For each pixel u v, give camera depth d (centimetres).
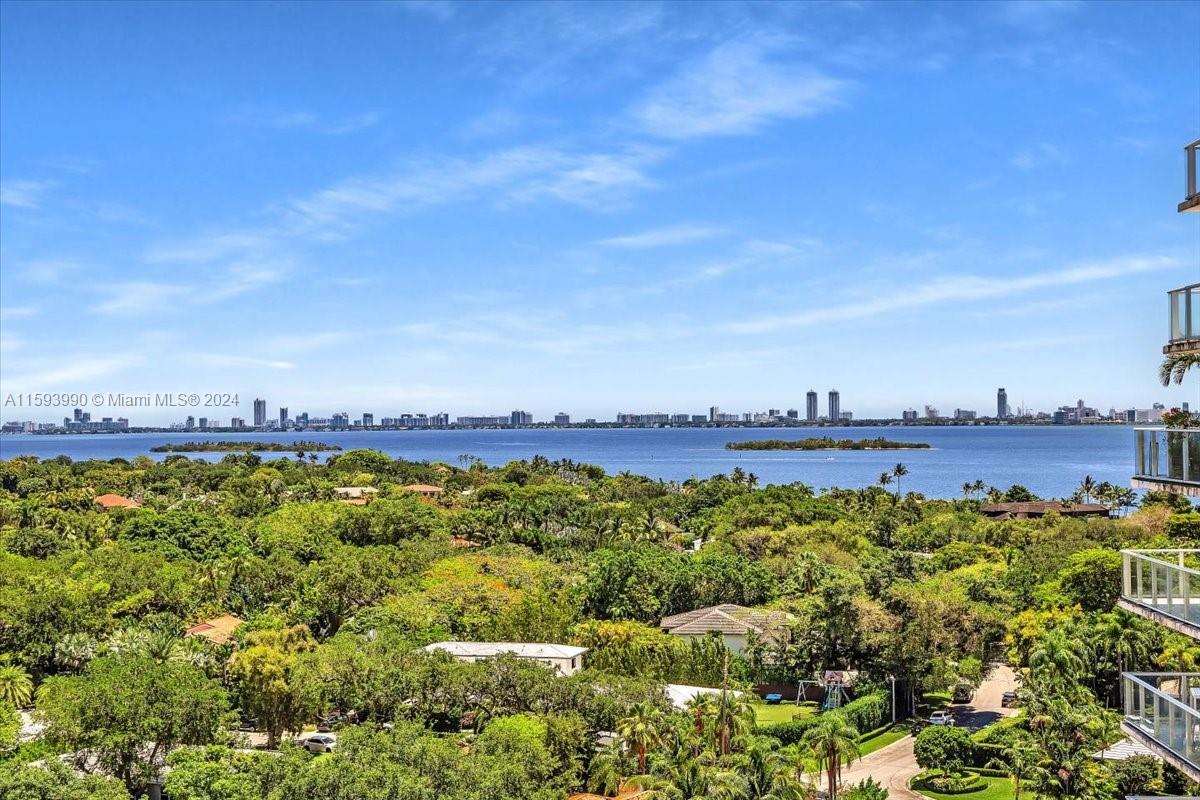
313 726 7000
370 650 6669
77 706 5512
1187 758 2164
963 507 18175
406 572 10262
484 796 4575
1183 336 2242
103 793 4606
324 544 11812
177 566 10119
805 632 7819
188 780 4803
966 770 5988
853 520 15300
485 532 13762
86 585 8662
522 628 8369
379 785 4488
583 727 5884
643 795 4969
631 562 10056
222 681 7125
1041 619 7644
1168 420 2528
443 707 6272
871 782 5356
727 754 4872
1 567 8981
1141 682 2411
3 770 4644
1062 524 13125
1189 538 9381
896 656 7481
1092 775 4841
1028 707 5997
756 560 11812
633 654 7669
